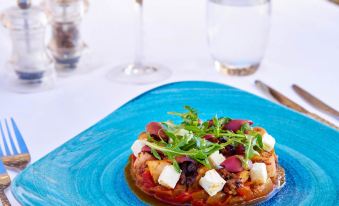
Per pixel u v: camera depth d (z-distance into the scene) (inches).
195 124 24.7
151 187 23.5
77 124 29.2
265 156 24.4
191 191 23.1
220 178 22.8
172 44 38.3
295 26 40.4
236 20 32.8
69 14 33.7
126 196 23.7
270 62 35.4
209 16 33.7
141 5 34.5
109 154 25.9
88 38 39.1
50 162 25.1
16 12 32.0
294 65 35.0
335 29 40.0
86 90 32.3
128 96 31.7
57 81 33.3
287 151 26.3
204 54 36.9
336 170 25.1
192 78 33.5
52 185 23.9
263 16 32.9
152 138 24.4
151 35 39.5
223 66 34.1
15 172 25.2
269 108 28.9
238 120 24.8
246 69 33.7
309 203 23.4
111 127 27.5
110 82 33.2
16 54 32.6
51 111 30.3
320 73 34.0
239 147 24.0
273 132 27.5
